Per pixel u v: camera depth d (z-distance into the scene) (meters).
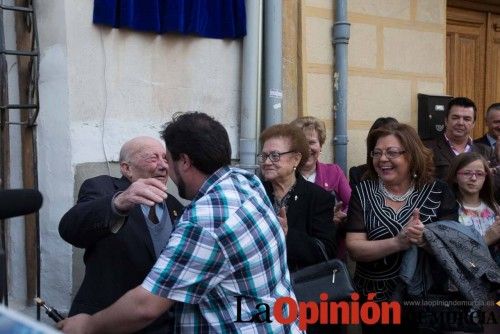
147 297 1.99
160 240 2.67
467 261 3.17
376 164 3.36
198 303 2.04
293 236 3.18
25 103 3.80
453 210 3.36
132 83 3.89
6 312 0.97
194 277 1.98
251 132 4.25
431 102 5.08
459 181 3.69
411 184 3.38
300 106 4.56
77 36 3.68
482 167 3.65
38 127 3.78
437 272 3.24
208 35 4.13
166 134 2.23
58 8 3.66
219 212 2.03
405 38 5.09
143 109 3.93
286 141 3.32
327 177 4.16
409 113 5.12
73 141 3.67
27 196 1.66
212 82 4.18
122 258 2.57
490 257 3.23
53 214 3.74
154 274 2.00
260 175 3.80
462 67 5.82
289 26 4.53
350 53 4.81
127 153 2.87
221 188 2.11
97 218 2.38
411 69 5.13
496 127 4.93
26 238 3.88
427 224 3.23
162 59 3.99
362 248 3.24
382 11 4.96
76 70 3.69
